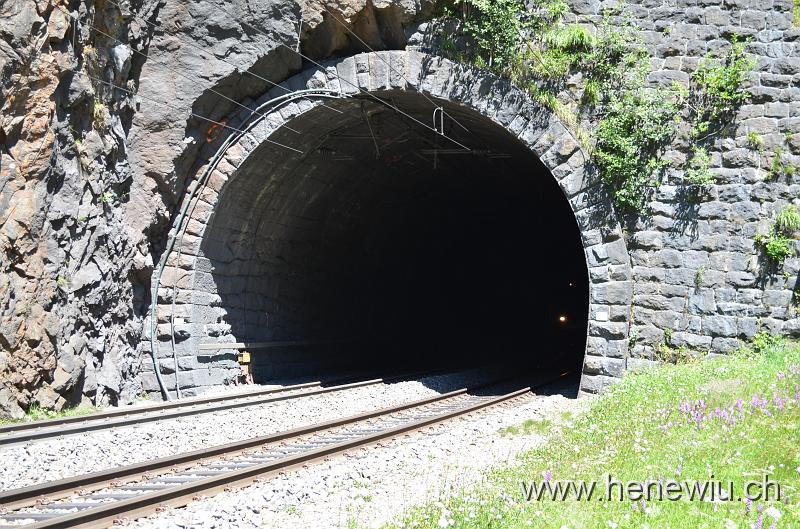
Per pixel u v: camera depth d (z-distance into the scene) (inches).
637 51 663.8
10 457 397.4
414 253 1206.9
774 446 304.3
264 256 820.0
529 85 684.7
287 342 853.2
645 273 654.5
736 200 637.9
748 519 231.6
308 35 699.4
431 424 543.2
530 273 1569.9
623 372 647.1
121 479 346.9
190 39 661.3
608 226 663.1
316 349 952.3
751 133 637.9
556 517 255.8
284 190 796.0
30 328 529.0
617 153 660.1
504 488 307.0
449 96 696.4
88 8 578.9
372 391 752.3
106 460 409.1
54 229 556.7
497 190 1165.7
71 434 465.7
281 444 459.5
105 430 486.9
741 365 545.3
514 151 871.7
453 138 864.9
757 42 641.6
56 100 551.5
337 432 512.7
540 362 1222.3
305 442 470.6
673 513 245.4
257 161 725.3
